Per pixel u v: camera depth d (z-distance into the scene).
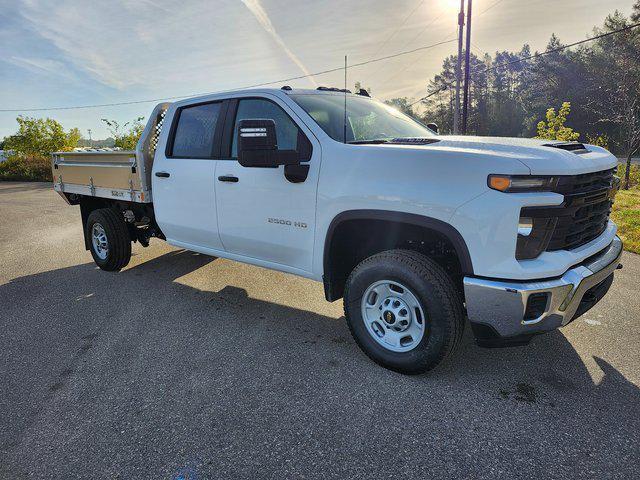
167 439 2.38
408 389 2.79
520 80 71.50
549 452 2.21
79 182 5.73
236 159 3.78
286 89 3.67
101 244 5.53
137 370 3.12
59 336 3.73
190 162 4.17
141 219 5.51
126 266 5.86
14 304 4.54
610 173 2.99
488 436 2.34
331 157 3.10
